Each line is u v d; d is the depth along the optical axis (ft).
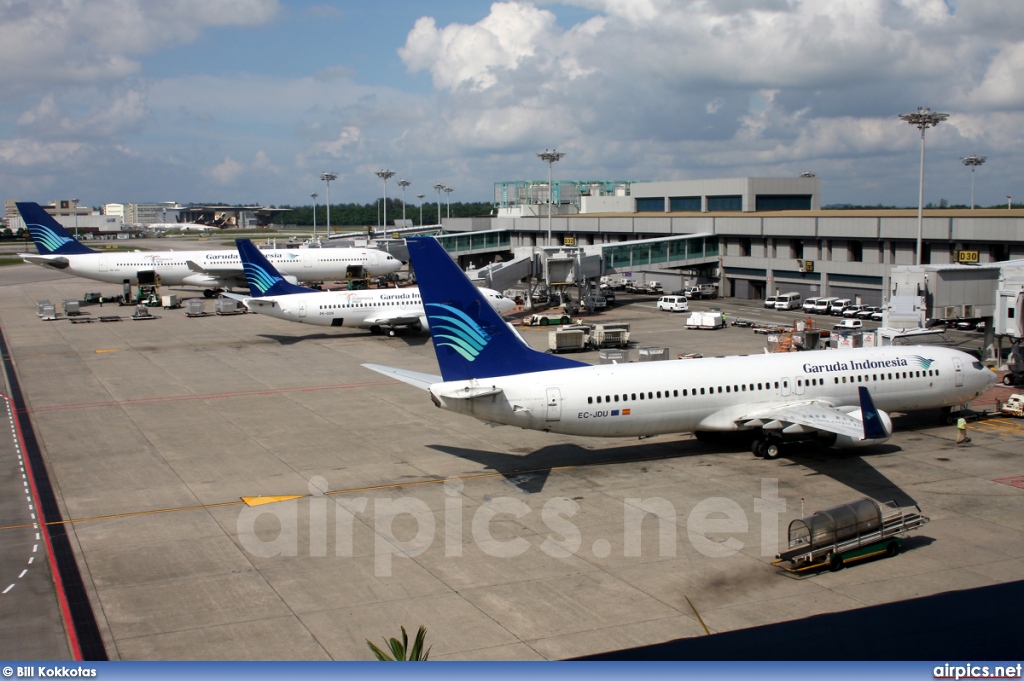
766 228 387.96
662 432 143.43
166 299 382.83
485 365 132.98
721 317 306.76
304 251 438.81
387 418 179.83
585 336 268.41
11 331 314.96
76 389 211.41
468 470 141.49
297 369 238.07
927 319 214.90
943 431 164.35
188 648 82.38
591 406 135.85
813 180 490.49
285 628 86.33
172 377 226.79
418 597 93.15
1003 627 52.95
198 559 104.83
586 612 88.84
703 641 51.80
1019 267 213.25
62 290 472.03
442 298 129.18
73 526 117.08
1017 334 199.72
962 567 99.19
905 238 320.29
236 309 364.99
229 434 167.02
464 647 81.51
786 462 143.54
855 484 131.03
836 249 359.87
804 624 54.34
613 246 391.24
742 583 95.45
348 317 290.97
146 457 151.23
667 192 539.29
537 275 361.71
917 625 53.36
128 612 90.48
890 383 156.76
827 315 341.21
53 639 84.58
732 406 145.28
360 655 80.48
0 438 165.17
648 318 339.36
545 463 144.97
